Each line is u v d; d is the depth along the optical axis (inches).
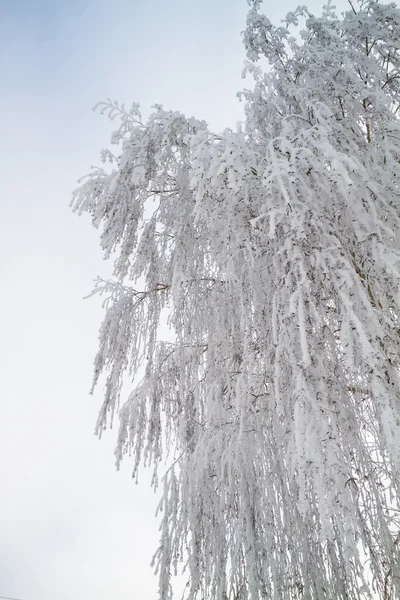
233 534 102.7
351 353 70.0
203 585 100.3
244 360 108.0
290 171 84.3
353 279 80.4
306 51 123.4
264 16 134.3
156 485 138.0
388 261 79.5
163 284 155.8
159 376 155.5
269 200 89.9
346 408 86.8
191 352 146.4
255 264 105.0
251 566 92.2
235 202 98.8
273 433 107.5
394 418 63.9
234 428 113.9
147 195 143.7
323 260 81.4
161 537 117.0
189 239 137.3
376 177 102.1
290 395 93.5
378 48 123.3
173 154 131.6
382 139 105.7
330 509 60.8
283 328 84.4
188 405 142.1
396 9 117.8
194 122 124.6
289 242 84.8
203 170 91.8
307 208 85.5
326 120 104.0
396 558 85.4
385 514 86.7
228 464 105.4
